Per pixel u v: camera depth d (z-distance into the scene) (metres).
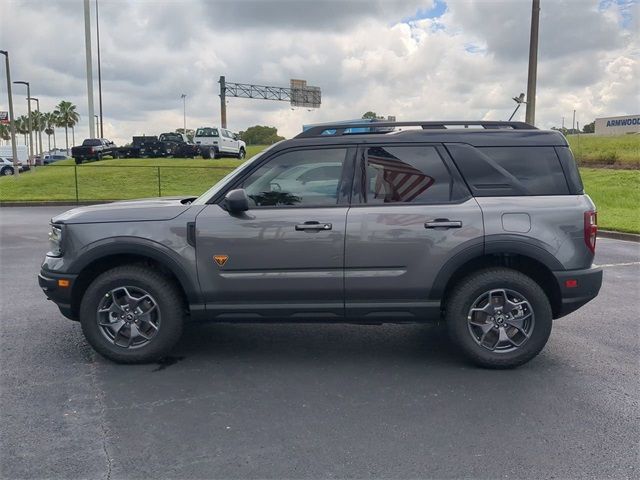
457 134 4.74
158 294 4.67
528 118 15.68
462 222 4.53
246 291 4.62
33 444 3.43
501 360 4.64
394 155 4.69
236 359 4.95
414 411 3.91
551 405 4.00
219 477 3.08
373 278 4.58
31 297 7.00
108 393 4.20
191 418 3.79
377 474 3.12
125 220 4.66
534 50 15.35
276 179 4.72
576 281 4.55
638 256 10.56
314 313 4.70
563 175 4.69
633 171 23.97
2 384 4.35
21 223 15.28
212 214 4.62
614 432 3.61
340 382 4.43
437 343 5.40
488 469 3.17
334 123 4.90
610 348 5.24
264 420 3.76
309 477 3.08
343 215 4.57
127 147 34.62
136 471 3.14
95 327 4.71
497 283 4.57
